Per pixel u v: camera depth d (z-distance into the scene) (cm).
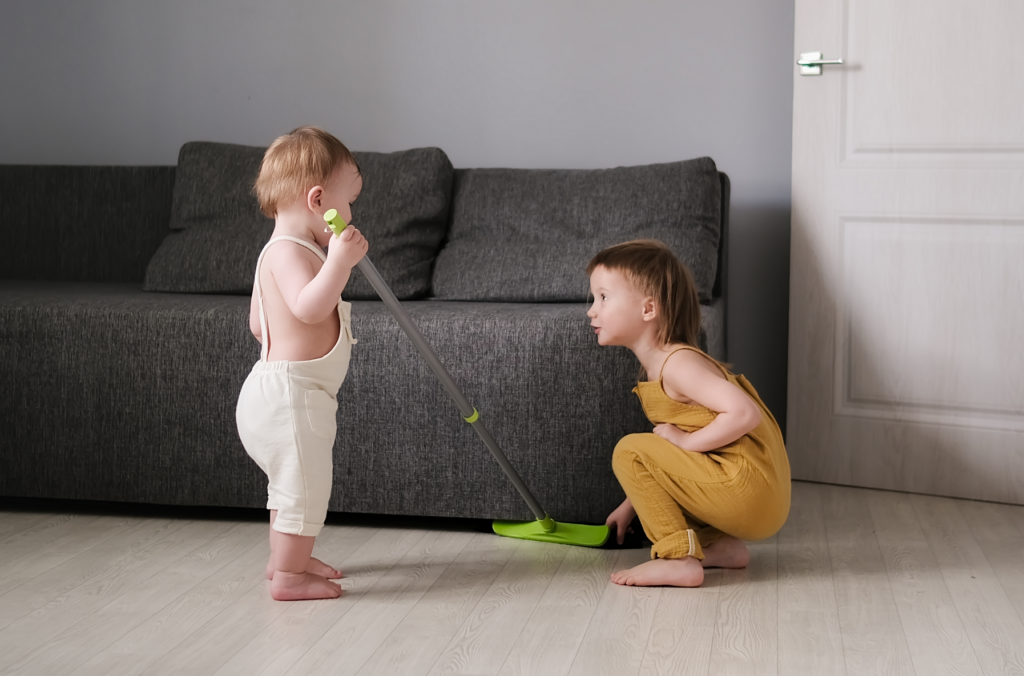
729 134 248
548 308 198
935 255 212
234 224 236
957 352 212
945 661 128
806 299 225
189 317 188
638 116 254
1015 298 205
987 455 210
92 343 191
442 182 236
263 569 165
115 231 261
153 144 283
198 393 189
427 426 183
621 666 127
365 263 152
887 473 220
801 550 175
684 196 222
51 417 194
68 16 283
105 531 187
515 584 158
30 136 289
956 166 208
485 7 260
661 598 151
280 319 151
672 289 163
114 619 144
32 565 167
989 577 160
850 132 217
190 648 133
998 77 202
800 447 229
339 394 185
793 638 136
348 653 132
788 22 241
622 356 176
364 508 187
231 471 190
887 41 211
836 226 220
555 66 258
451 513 184
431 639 136
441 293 224
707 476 155
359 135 272
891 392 219
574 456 179
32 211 264
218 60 277
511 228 231
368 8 267
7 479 196
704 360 161
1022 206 203
